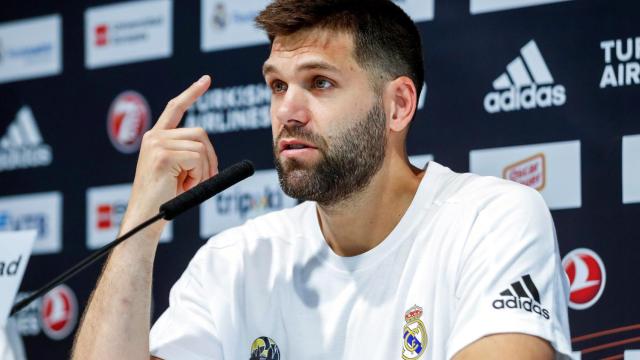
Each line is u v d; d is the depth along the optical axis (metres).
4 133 5.50
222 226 4.91
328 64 3.34
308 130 3.33
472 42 4.50
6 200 5.45
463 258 3.29
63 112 5.38
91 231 5.23
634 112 4.21
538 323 3.04
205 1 5.09
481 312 3.08
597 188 4.23
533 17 4.41
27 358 5.21
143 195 3.50
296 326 3.54
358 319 3.44
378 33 3.46
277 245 3.73
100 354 3.35
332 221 3.51
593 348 4.17
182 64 5.12
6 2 5.59
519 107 4.39
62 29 5.43
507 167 4.39
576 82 4.31
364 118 3.40
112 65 5.29
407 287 3.40
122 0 5.29
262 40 4.93
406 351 3.31
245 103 4.94
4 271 2.99
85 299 5.16
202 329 3.65
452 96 4.51
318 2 3.41
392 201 3.51
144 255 3.48
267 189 4.84
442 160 4.50
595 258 4.20
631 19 4.26
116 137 5.24
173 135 3.55
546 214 3.36
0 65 5.55
